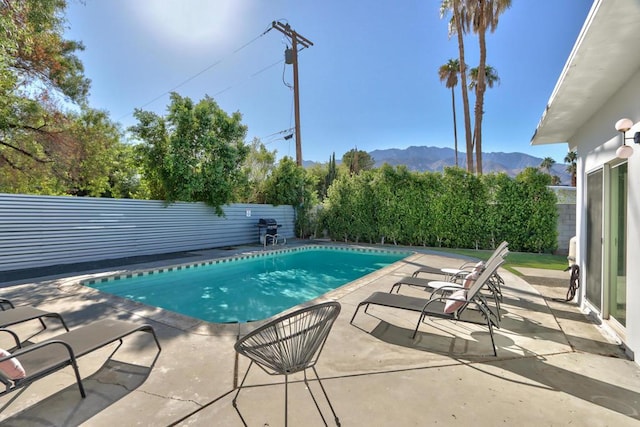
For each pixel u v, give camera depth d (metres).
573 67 3.15
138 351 3.17
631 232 3.15
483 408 2.29
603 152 4.01
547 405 2.34
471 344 3.40
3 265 7.22
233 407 2.29
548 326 3.97
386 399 2.39
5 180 10.16
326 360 3.00
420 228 12.41
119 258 9.29
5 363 2.04
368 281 6.23
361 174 13.74
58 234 8.12
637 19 2.43
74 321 4.01
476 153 16.06
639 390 2.54
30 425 2.08
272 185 14.70
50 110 9.92
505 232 11.23
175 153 10.48
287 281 8.02
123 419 2.15
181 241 10.94
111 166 12.09
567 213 10.59
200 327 3.80
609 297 3.89
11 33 6.41
